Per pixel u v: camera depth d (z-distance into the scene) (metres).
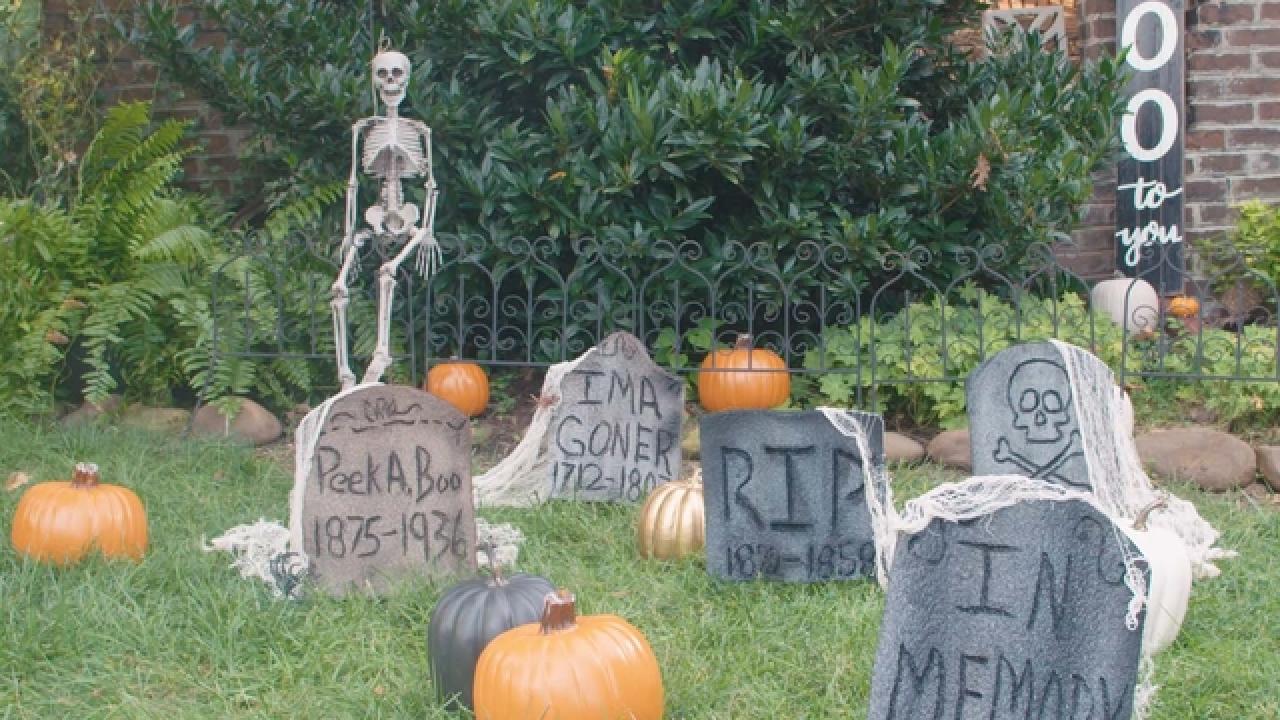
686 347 7.61
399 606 4.35
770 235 7.25
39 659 3.94
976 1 7.76
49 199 7.54
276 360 7.29
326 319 7.44
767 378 6.87
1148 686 3.39
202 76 7.54
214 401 6.87
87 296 7.04
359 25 7.79
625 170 6.93
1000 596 3.07
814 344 7.50
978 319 6.93
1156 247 8.41
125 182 7.36
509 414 7.51
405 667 3.93
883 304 7.71
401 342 7.60
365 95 7.26
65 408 7.22
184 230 7.05
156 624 4.15
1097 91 7.44
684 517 4.94
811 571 4.70
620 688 3.33
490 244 7.27
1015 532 3.07
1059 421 5.25
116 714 3.62
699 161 6.94
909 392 7.00
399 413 4.64
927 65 7.76
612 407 5.92
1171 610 3.92
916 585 3.10
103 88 8.95
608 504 5.89
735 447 4.73
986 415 5.32
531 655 3.33
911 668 3.08
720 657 3.98
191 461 6.20
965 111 7.88
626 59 6.99
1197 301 7.72
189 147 8.46
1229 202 8.53
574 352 7.57
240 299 7.24
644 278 7.28
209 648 4.01
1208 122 8.51
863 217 7.20
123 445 6.38
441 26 7.46
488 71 7.61
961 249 7.11
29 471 6.00
